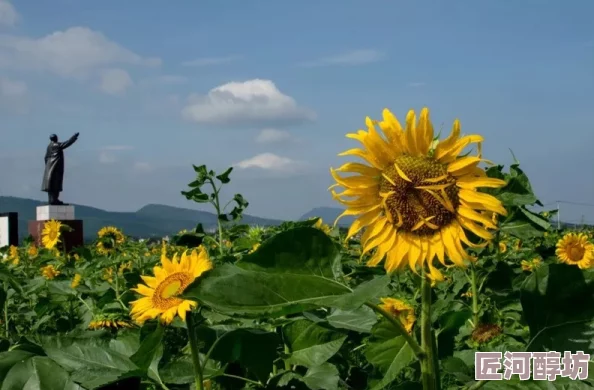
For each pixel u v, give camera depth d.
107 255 9.66
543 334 2.73
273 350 3.47
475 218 2.66
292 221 5.88
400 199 2.71
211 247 6.91
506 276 5.10
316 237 2.49
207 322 4.25
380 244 2.74
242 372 4.07
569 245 7.89
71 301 6.50
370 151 2.76
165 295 3.47
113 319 4.81
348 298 2.31
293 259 2.51
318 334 3.70
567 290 2.70
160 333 3.04
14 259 11.61
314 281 2.41
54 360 3.17
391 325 2.95
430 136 2.74
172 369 3.53
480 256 5.45
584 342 2.66
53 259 10.83
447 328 4.01
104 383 3.02
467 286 5.79
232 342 3.43
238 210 6.95
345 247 7.01
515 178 3.63
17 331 6.61
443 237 2.68
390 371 2.92
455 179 2.71
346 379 4.25
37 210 43.25
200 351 3.98
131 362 3.21
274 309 2.31
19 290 5.61
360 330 3.57
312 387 3.50
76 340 3.31
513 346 3.42
